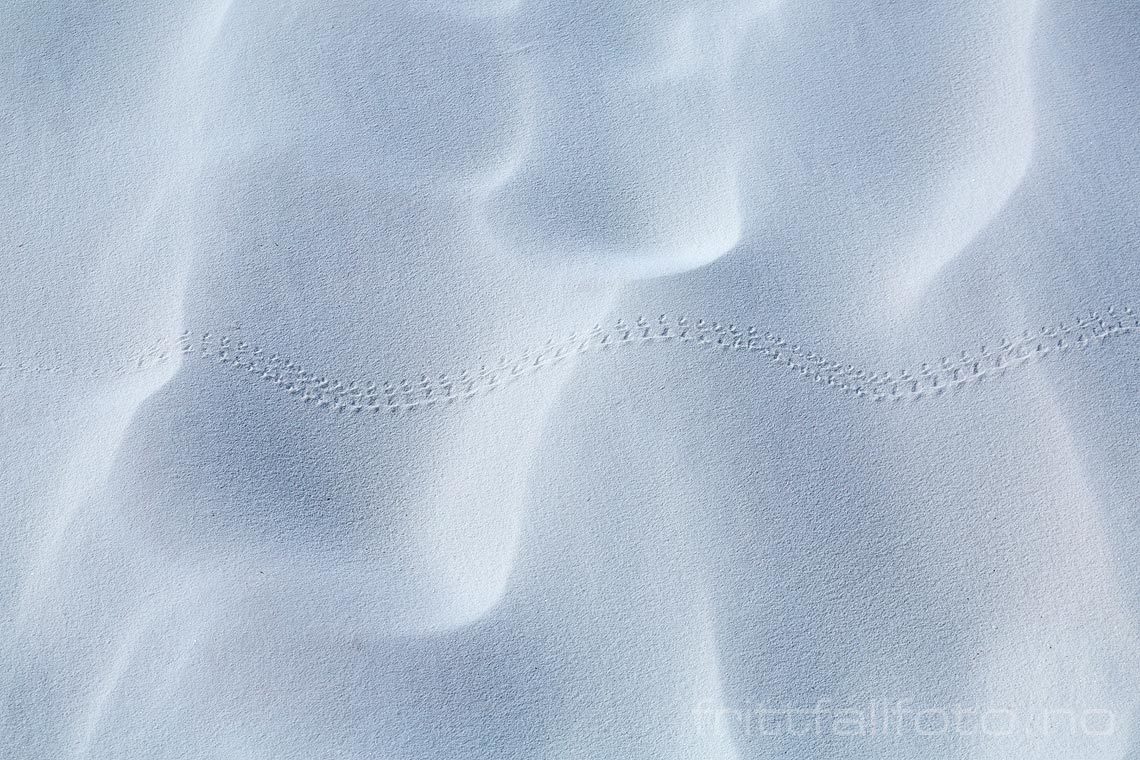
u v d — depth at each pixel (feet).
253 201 5.51
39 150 5.58
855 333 5.40
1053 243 5.40
